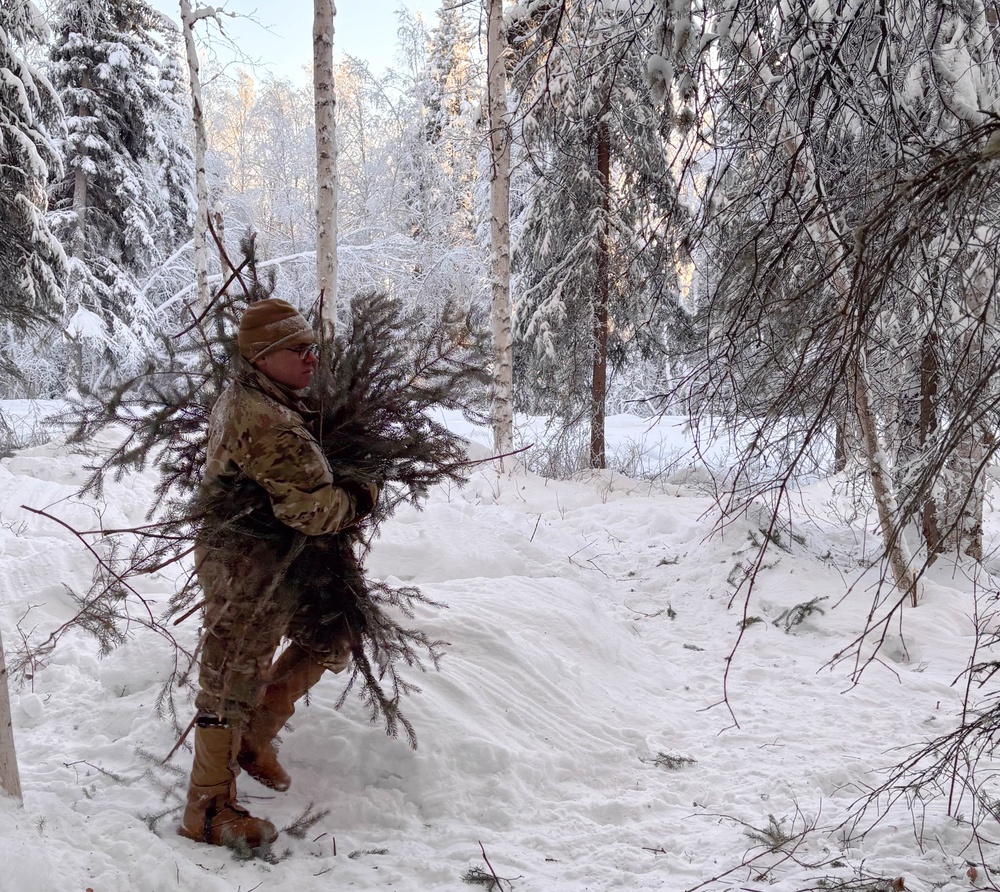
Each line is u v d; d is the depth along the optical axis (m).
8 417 11.75
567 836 3.17
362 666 3.12
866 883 2.74
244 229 24.03
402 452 3.23
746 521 7.37
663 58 2.90
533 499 9.66
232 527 2.77
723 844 3.11
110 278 20.56
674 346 10.06
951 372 3.27
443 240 23.41
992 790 3.55
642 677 5.07
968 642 5.53
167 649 4.03
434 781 3.35
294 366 2.89
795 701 4.76
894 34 3.09
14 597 4.78
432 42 23.61
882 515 5.93
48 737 3.52
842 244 2.51
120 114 20.78
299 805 3.15
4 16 13.27
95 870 2.53
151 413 3.32
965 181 2.01
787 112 2.97
